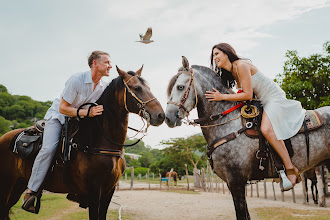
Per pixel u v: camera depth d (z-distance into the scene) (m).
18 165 4.05
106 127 3.72
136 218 7.08
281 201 10.37
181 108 3.80
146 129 3.71
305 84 16.38
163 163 45.78
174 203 10.11
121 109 3.73
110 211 8.05
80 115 3.62
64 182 3.77
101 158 3.59
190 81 3.85
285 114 3.67
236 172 3.60
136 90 3.62
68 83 3.74
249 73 3.68
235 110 3.81
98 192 3.57
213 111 3.88
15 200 4.41
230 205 9.40
